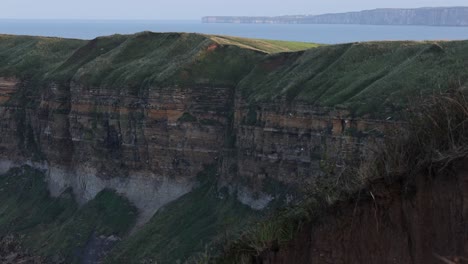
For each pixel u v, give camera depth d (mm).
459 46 49969
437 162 12750
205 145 65500
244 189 59469
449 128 12875
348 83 54031
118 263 58000
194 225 59625
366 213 13625
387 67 53375
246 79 63969
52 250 65000
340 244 13961
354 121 48312
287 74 61062
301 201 15859
